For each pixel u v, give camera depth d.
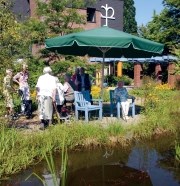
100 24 32.69
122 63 35.25
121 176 6.27
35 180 6.03
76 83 11.63
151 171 6.54
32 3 27.95
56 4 17.19
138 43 10.25
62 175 6.32
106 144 8.28
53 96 9.20
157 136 9.41
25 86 11.50
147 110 10.86
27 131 8.46
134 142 8.82
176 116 10.73
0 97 8.57
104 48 11.88
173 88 23.00
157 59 27.92
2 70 8.68
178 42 30.08
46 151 7.29
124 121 10.34
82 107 10.29
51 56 17.36
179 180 6.03
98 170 6.63
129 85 31.81
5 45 8.90
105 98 17.08
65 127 8.27
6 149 6.80
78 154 7.66
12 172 6.37
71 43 10.07
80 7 18.42
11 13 9.00
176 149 7.46
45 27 16.86
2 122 8.02
